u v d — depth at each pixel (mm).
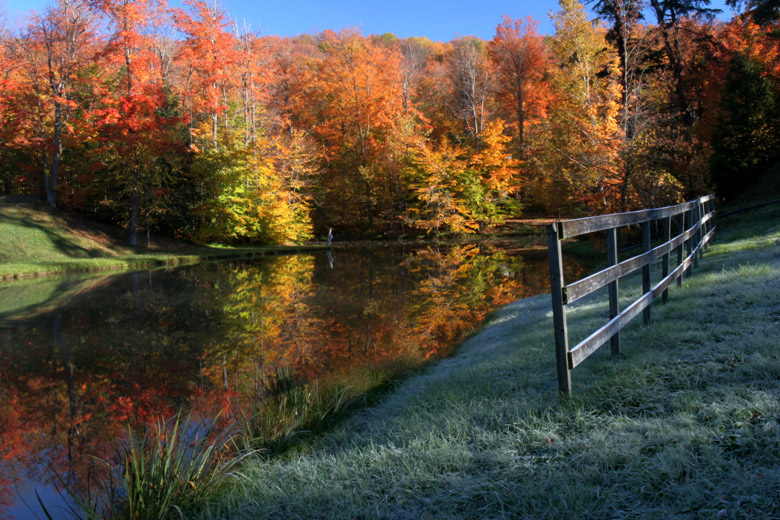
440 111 50906
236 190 33375
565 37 24328
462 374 5453
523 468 2850
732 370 3566
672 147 16812
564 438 3137
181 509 3141
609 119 18438
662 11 21719
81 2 26953
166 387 7109
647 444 2807
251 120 38375
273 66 46250
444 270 19250
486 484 2719
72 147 30984
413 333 9352
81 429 5707
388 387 5992
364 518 2617
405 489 2836
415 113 43875
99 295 15984
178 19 29609
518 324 8148
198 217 32969
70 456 5016
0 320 12508
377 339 9047
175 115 33188
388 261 23750
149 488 3125
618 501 2355
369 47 43875
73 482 4465
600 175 17750
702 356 3949
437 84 53062
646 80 21953
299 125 47094
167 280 19328
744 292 5566
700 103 23516
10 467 4816
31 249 25141
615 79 20141
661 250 5703
